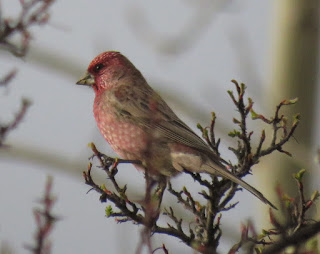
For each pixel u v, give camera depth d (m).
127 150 13.09
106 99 13.49
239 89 10.00
